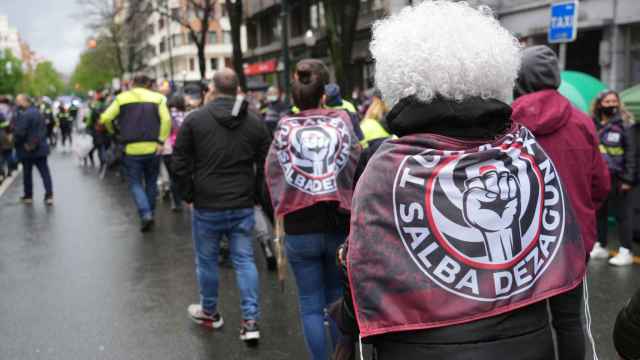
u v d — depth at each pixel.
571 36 7.80
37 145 11.26
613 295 5.28
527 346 1.49
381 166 1.58
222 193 4.37
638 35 14.53
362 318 1.54
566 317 1.72
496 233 1.50
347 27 19.86
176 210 10.25
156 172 9.03
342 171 3.46
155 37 91.00
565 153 2.81
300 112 3.61
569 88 6.38
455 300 1.47
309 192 3.39
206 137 4.32
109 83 87.44
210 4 31.78
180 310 5.20
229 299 5.46
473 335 1.46
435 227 1.50
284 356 4.21
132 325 4.87
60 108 28.70
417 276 1.49
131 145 8.55
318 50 35.66
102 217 9.91
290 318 4.94
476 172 1.52
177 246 7.64
